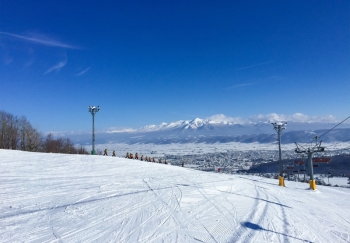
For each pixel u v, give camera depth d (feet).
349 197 62.69
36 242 22.22
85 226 26.78
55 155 101.86
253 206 40.29
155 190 48.52
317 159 105.91
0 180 52.24
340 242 26.27
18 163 77.71
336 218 37.35
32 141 201.05
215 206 38.52
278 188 67.97
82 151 230.27
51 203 35.73
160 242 23.18
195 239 24.45
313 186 71.77
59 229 25.63
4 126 185.37
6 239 22.66
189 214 33.01
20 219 28.35
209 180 67.92
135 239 23.66
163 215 31.89
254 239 25.32
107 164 87.45
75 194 41.96
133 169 81.20
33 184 49.19
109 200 38.70
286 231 28.60
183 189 51.19
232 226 29.04
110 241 22.98
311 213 39.52
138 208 34.76
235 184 64.85
